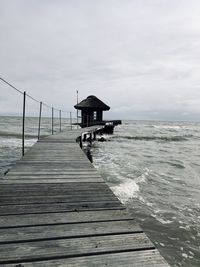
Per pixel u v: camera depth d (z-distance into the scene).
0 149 21.47
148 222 7.27
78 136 18.00
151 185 11.30
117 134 46.31
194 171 15.11
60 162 8.66
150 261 2.79
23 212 4.16
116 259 2.82
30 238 3.24
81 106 39.19
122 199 9.03
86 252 2.94
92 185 5.91
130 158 18.91
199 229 6.99
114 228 3.60
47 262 2.75
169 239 6.37
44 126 71.25
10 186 5.71
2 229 3.51
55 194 5.19
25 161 8.73
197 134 60.09
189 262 5.41
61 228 3.58
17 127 60.94
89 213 4.18
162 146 29.56
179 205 8.87
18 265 2.69
